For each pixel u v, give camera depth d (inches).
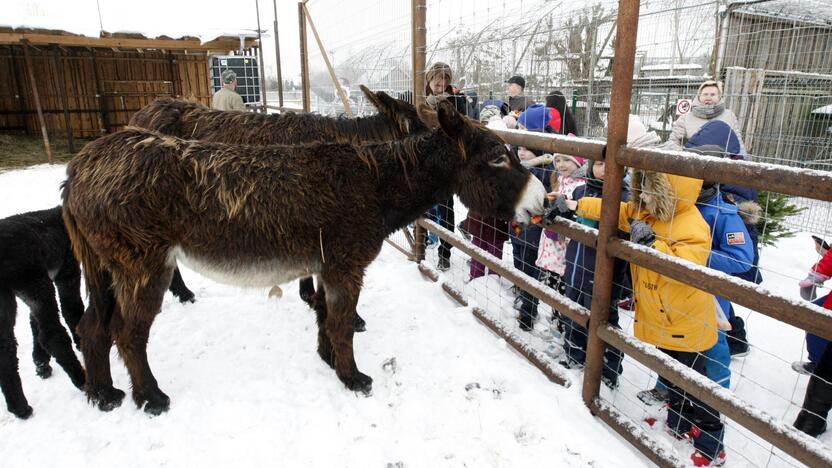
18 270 117.0
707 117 151.8
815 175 70.7
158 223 112.0
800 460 76.7
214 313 174.1
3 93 614.2
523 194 123.3
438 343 151.1
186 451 108.8
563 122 166.6
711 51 174.4
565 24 178.1
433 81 203.9
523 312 162.7
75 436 113.7
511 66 196.5
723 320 113.2
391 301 180.7
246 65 631.8
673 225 108.8
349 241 121.2
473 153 126.0
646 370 143.7
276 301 183.6
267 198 114.7
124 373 139.0
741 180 80.5
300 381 134.0
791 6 195.3
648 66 178.7
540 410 117.3
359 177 122.4
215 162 114.4
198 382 133.5
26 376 139.0
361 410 122.3
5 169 467.2
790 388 129.4
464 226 207.2
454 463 103.7
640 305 114.3
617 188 105.0
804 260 203.8
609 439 109.8
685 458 107.4
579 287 143.9
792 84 196.7
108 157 113.1
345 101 247.4
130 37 516.1
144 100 676.7
